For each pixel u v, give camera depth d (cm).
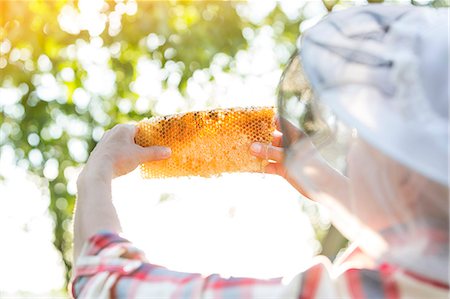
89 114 611
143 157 137
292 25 647
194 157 147
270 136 147
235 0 575
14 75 532
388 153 102
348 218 108
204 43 548
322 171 111
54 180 633
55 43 525
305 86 114
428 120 102
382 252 104
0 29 491
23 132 601
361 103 105
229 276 110
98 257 115
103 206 123
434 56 104
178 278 111
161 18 502
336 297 104
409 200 104
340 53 108
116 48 553
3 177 667
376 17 111
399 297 103
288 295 105
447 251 103
